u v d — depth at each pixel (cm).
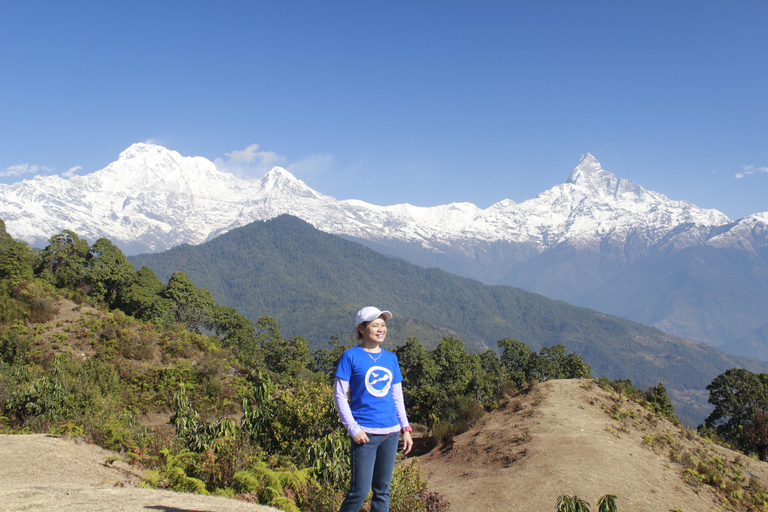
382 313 482
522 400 2514
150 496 667
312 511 912
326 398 1403
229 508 623
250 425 1399
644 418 2203
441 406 3406
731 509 1368
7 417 1656
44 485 780
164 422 3341
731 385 4612
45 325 4297
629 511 1232
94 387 2195
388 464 468
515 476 1556
